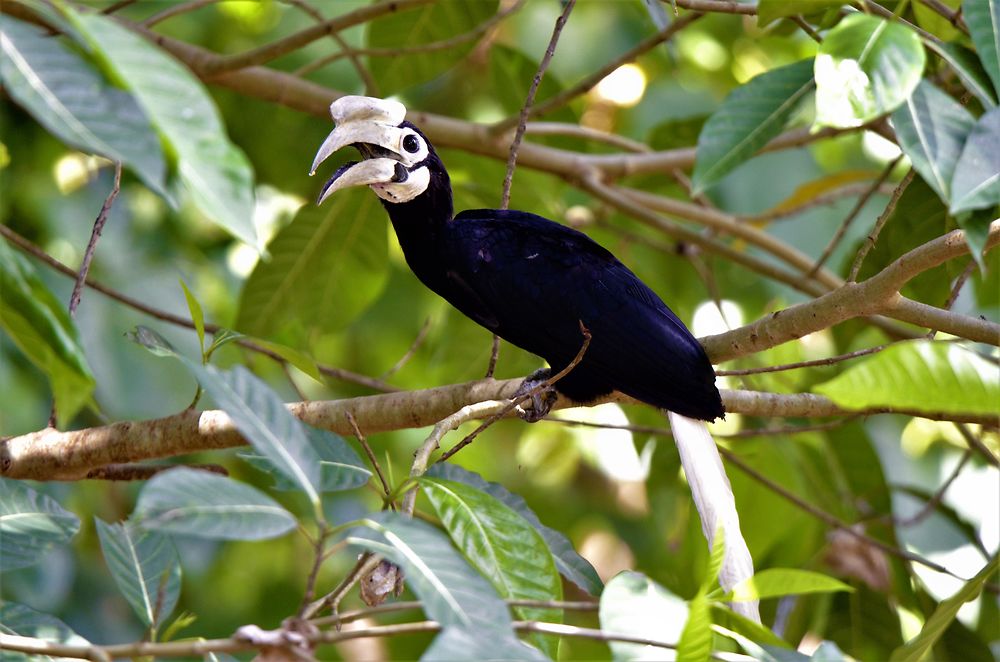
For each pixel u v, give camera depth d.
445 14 11.57
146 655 4.84
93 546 12.90
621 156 12.19
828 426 9.59
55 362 5.44
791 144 11.38
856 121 6.02
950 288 9.54
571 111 12.77
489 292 9.27
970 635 9.93
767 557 11.92
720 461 8.05
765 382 12.20
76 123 4.69
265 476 12.51
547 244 9.34
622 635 5.12
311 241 11.35
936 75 9.59
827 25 8.22
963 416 7.44
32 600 11.69
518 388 8.30
